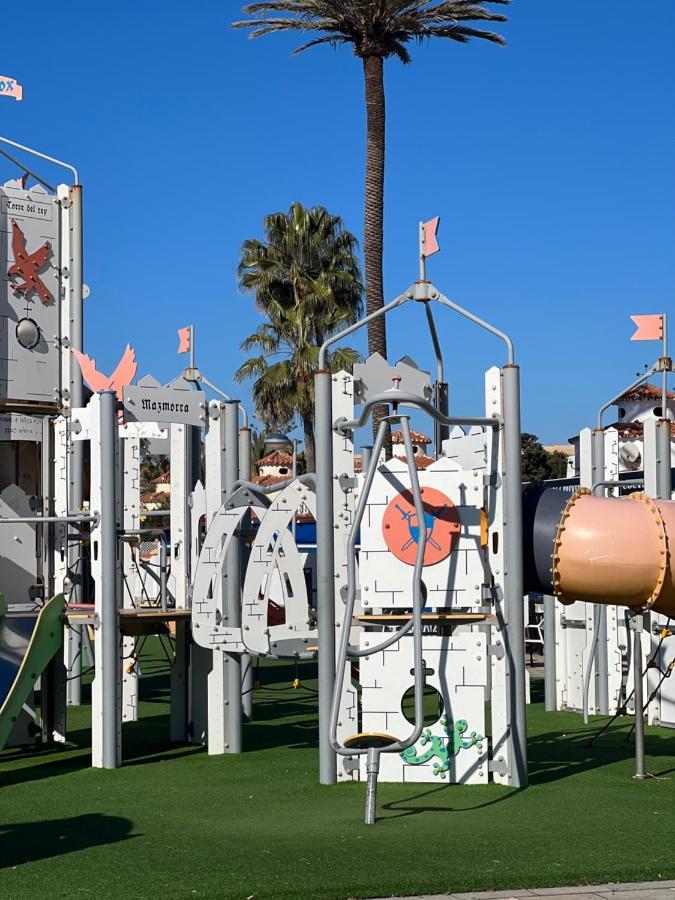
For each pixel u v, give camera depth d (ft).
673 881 19.52
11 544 36.42
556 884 19.24
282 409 120.16
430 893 18.80
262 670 62.59
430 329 33.14
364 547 29.99
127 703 43.45
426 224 30.12
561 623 45.21
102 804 26.99
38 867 20.39
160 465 167.53
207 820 24.90
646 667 38.24
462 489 29.78
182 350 47.39
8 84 39.27
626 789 28.48
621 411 93.40
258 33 76.74
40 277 38.34
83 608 36.94
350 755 25.46
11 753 35.58
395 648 29.76
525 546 29.48
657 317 41.52
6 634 34.30
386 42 76.38
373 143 77.46
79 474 42.06
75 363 38.81
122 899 18.10
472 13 74.49
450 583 29.58
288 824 24.36
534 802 26.78
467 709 29.45
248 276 123.44
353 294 124.57
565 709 44.96
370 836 22.95
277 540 33.24
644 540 28.25
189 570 40.91
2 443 41.06
